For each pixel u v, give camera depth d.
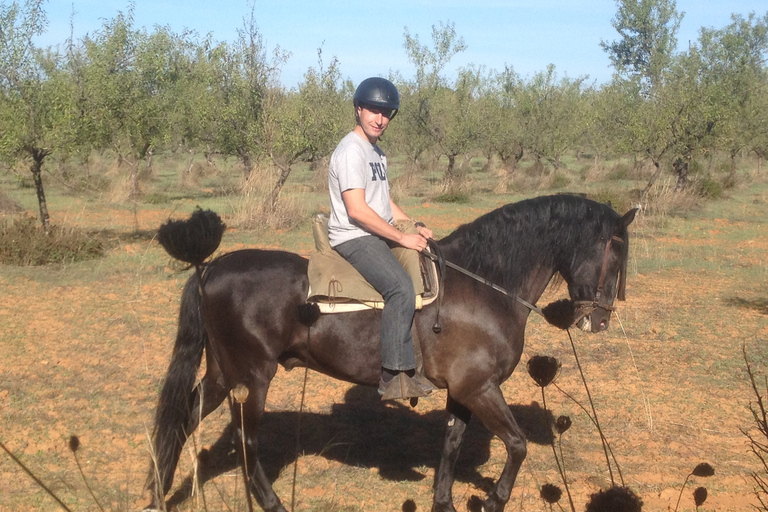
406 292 3.92
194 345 4.12
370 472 5.03
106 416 5.79
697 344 8.38
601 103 32.56
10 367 6.94
